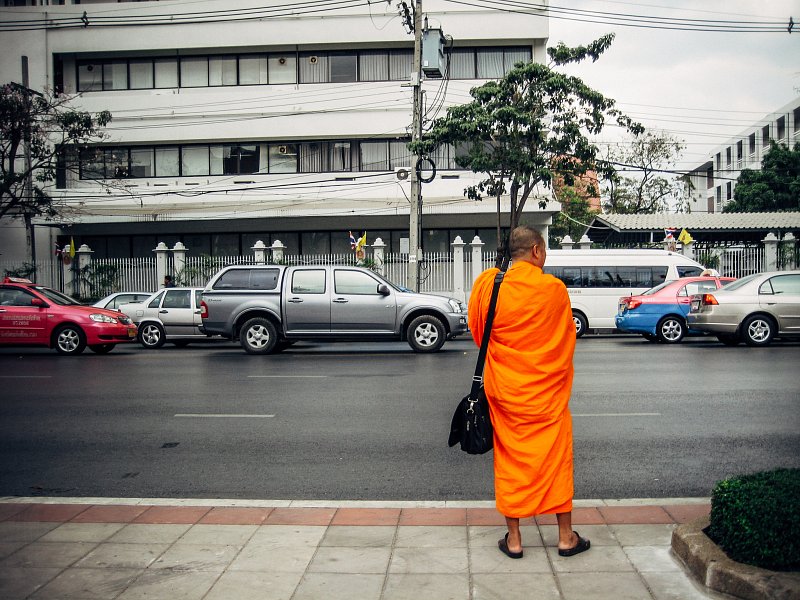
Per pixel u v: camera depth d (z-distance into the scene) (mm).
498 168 22484
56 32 30172
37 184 29812
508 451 4062
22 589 3869
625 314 17391
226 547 4414
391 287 15609
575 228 43406
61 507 5246
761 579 3475
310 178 29844
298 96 29641
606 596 3664
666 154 39875
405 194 29062
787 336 15344
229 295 15586
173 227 30625
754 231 27875
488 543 4402
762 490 3779
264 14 29625
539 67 20875
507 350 4016
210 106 29844
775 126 54781
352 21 29266
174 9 29859
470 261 25688
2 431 8047
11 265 27156
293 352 16062
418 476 6168
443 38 22359
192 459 6840
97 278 26500
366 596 3723
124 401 9773
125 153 30594
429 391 10188
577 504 5105
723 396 9422
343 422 8266
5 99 24375
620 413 8445
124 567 4141
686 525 4203
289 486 5961
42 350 17562
